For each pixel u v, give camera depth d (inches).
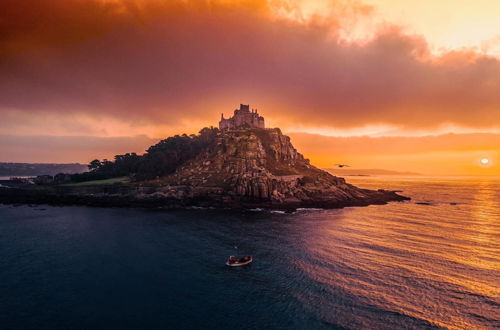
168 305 2052.2
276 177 6697.8
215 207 5885.8
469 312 1905.8
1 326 1804.9
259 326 1803.6
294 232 3919.8
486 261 2753.4
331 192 6870.1
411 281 2343.8
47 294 2208.4
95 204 6190.9
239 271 2608.3
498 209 5935.0
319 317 1883.6
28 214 5319.9
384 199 7199.8
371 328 1759.4
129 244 3405.5
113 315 1930.4
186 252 3125.0
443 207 6200.8
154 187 6791.3
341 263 2746.1
